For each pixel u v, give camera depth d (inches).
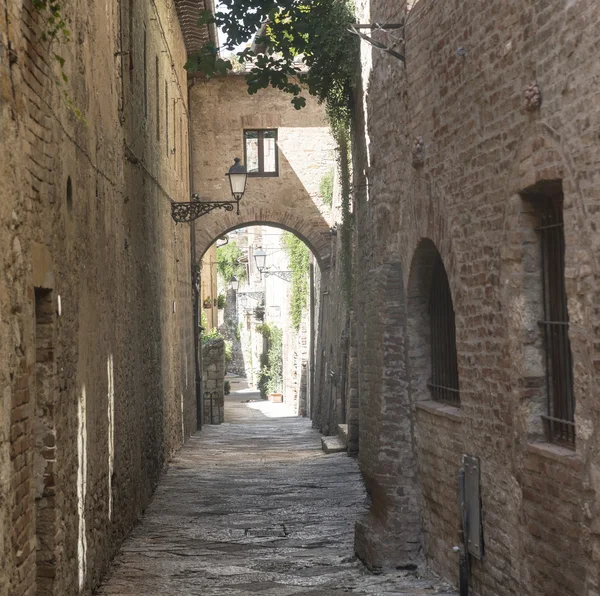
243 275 2812.5
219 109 1036.5
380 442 396.5
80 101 334.0
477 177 301.4
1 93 212.5
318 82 524.4
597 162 220.5
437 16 336.8
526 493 269.9
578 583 239.1
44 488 270.7
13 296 221.1
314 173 1045.2
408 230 379.9
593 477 227.5
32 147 246.2
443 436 351.9
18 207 227.9
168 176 740.7
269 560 404.5
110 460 394.6
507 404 285.3
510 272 276.7
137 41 549.6
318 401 1118.4
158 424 628.1
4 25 216.8
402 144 386.6
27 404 233.6
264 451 832.9
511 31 270.2
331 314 992.9
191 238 1008.2
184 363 893.8
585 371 229.9
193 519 498.6
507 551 287.1
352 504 530.9
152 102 633.6
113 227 421.1
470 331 313.6
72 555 300.0
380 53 417.7
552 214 266.1
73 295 309.9
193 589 353.4
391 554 384.2
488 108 289.6
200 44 957.2
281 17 507.8
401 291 398.6
